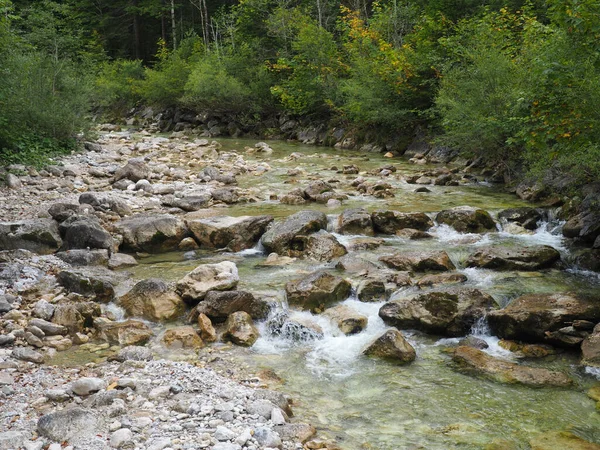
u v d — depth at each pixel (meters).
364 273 8.19
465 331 6.73
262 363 6.05
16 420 4.63
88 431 4.40
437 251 8.71
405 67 19.22
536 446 4.52
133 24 47.31
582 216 9.75
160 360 5.97
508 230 10.34
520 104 7.89
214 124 29.38
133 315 7.21
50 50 24.97
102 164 16.88
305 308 7.21
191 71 31.45
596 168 9.25
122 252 9.85
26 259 8.69
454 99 15.00
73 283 7.72
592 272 8.31
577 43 7.29
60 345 6.34
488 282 7.88
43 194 12.57
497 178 14.48
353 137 22.30
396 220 10.39
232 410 4.80
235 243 9.90
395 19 22.45
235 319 6.73
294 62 25.39
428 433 4.74
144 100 37.62
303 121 26.22
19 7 28.31
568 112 7.13
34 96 17.34
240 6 30.92
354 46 23.00
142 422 4.55
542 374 5.64
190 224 10.24
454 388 5.51
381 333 6.68
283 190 13.92
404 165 17.27
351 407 5.18
